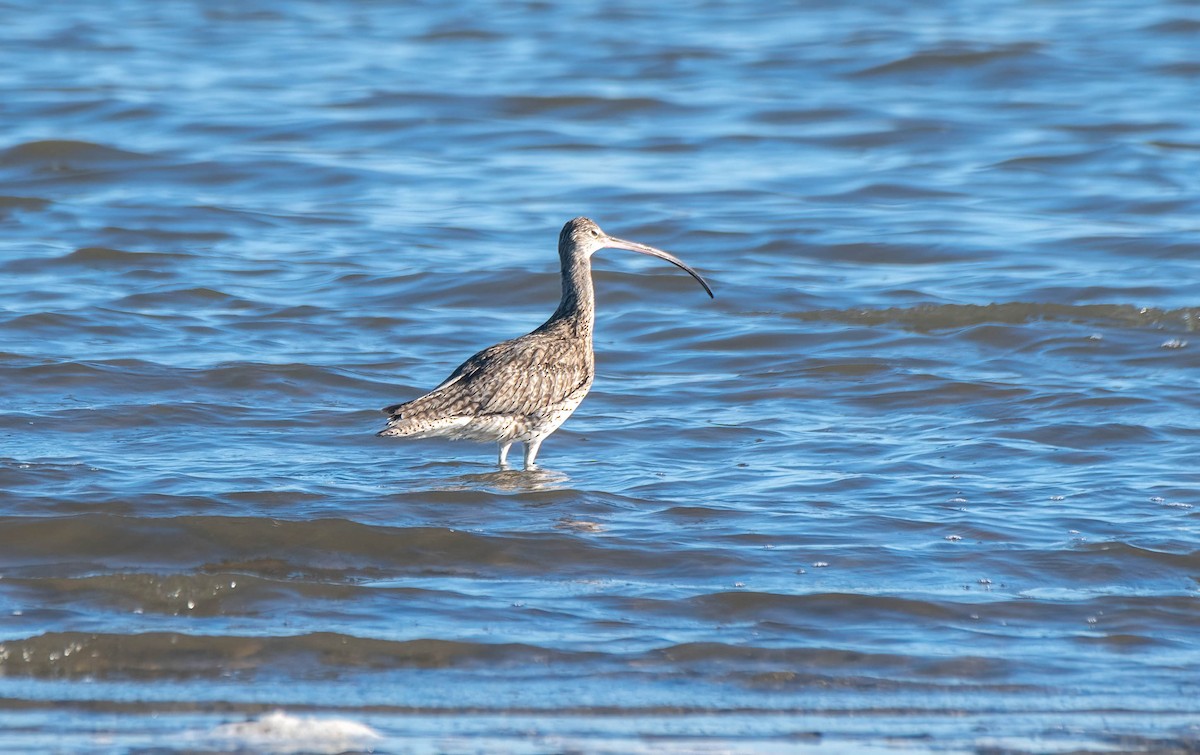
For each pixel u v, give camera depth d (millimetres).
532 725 8867
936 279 21578
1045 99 34562
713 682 9508
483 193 26766
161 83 35625
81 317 18641
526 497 12898
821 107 33562
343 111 32750
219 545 11609
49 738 8555
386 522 12211
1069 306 19656
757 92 35344
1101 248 23031
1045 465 13836
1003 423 15250
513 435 13773
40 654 9688
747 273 22000
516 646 9953
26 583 10789
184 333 18328
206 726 8766
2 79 35438
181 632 10000
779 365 17719
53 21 44531
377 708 9086
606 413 15852
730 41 41531
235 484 13039
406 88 35156
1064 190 26969
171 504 12398
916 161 29328
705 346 18641
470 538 11805
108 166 27766
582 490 13102
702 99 34469
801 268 22391
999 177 28062
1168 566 11383
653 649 9953
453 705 9133
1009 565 11398
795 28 43500
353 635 10039
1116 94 34938
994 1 48156
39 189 26375
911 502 12820
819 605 10656
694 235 24047
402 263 22062
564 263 14609
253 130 31000
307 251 22766
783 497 12992
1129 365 17547
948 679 9586
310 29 44469
